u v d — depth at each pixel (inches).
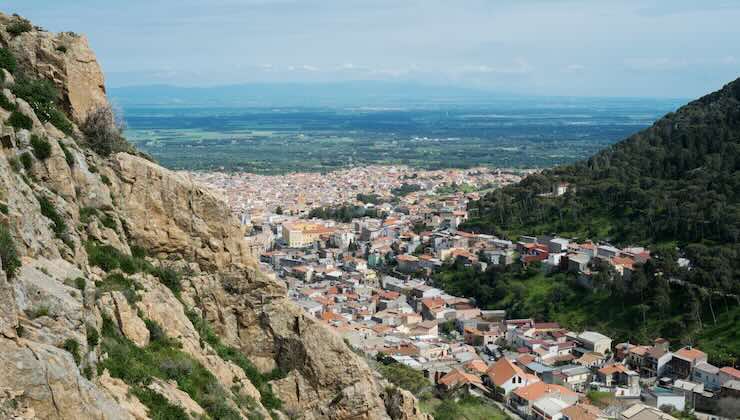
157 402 1619.1
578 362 6510.8
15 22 2364.7
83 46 2452.0
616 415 5187.0
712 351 6397.6
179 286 2283.5
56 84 2314.2
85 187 2087.8
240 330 2437.3
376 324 7313.0
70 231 1852.9
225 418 1824.6
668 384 6077.8
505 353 6845.5
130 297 1903.3
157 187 2345.0
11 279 1344.7
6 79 2121.1
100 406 1325.0
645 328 7012.8
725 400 5502.0
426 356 6353.3
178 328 2042.3
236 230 2517.2
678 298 7155.5
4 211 1534.2
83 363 1413.6
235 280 2450.8
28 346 1251.8
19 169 1835.6
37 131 1974.7
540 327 7337.6
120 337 1750.7
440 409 4643.2
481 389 5684.1
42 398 1219.9
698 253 7667.3
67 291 1480.1
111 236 2081.7
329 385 2437.3
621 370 6087.6
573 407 5113.2
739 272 7111.2
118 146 2391.7
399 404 2630.4
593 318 7455.7
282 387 2383.1
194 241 2389.3
